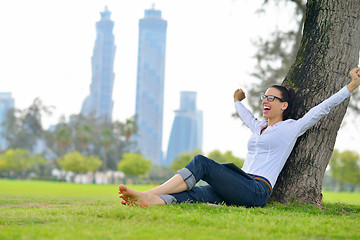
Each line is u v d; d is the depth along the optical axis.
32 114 77.25
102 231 2.07
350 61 4.11
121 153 77.75
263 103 3.81
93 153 77.44
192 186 3.15
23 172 74.56
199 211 2.81
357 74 3.42
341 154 55.47
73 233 1.99
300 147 4.02
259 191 3.33
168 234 2.02
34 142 78.50
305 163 3.99
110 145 76.06
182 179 3.12
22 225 2.31
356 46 4.15
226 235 2.04
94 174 73.19
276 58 11.14
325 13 4.16
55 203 5.10
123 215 2.62
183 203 3.08
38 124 77.38
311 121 3.55
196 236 1.98
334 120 4.01
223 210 2.96
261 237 2.02
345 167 55.72
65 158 65.31
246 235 2.05
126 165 65.38
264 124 3.86
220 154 31.20
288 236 2.11
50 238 1.86
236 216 2.61
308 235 2.20
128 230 2.10
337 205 4.38
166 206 2.90
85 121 78.88
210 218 2.50
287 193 3.99
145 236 1.95
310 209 3.71
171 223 2.36
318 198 4.01
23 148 77.19
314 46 4.18
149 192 3.03
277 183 4.07
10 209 3.43
